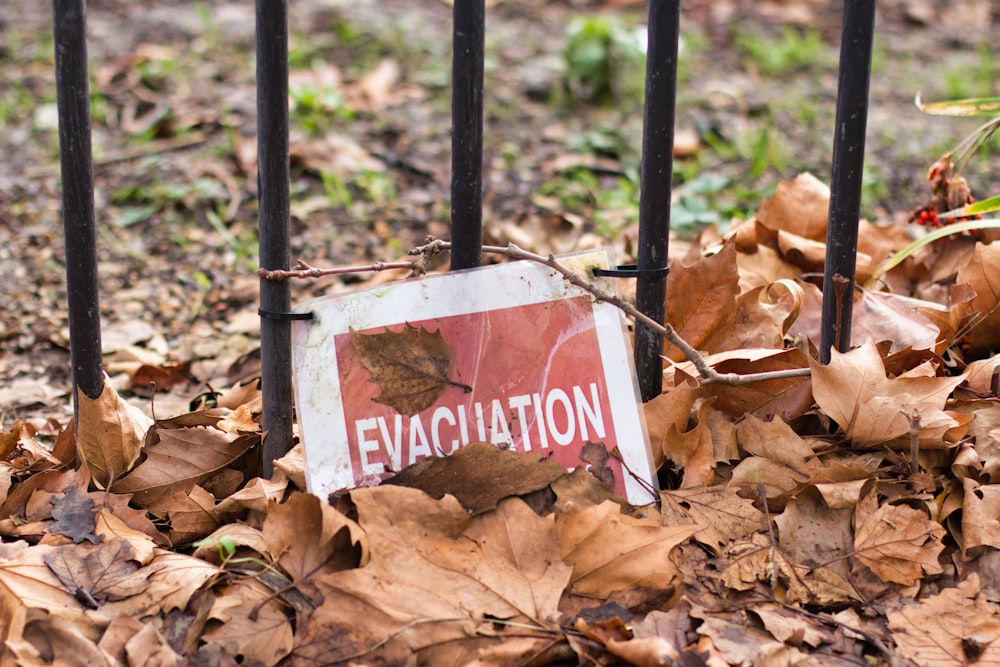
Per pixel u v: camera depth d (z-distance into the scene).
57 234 3.92
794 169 4.43
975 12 7.04
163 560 1.77
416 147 4.69
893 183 4.27
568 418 1.95
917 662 1.64
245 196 4.20
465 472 1.86
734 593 1.78
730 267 2.23
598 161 4.59
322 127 4.75
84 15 1.85
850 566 1.83
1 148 4.69
